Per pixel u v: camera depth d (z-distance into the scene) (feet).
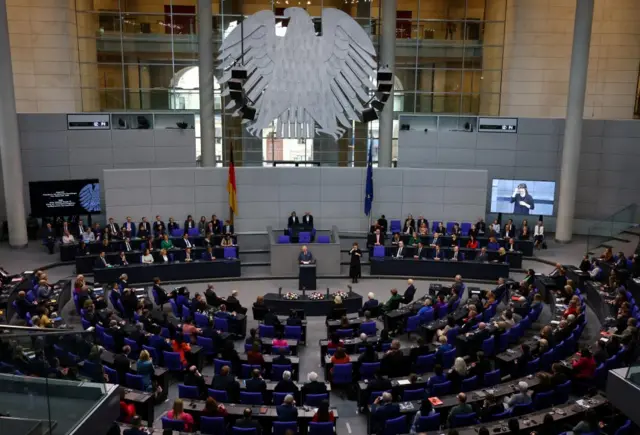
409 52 100.73
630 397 31.45
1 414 27.45
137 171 82.99
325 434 36.47
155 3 97.30
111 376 43.27
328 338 56.29
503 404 39.17
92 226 82.48
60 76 94.89
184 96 100.07
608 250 72.28
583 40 83.87
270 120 82.69
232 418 38.45
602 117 100.48
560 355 49.55
